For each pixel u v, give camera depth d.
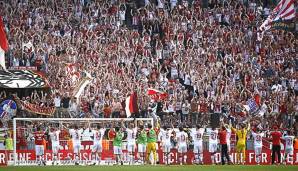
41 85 109.44
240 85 121.25
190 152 99.00
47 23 124.81
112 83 115.88
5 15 123.50
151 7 133.75
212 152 99.56
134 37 125.75
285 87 123.44
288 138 100.81
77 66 117.31
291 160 101.19
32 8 125.88
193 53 125.62
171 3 135.75
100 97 112.31
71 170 82.00
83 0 129.88
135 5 134.38
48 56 118.19
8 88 107.81
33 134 96.69
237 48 128.75
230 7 136.12
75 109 110.50
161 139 98.06
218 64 124.00
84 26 126.19
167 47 126.44
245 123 109.56
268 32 132.12
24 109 106.12
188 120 110.38
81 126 99.62
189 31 130.38
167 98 113.75
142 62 121.50
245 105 114.75
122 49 122.88
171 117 109.69
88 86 114.44
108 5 131.25
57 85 113.56
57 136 95.12
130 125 99.44
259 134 100.25
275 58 128.75
